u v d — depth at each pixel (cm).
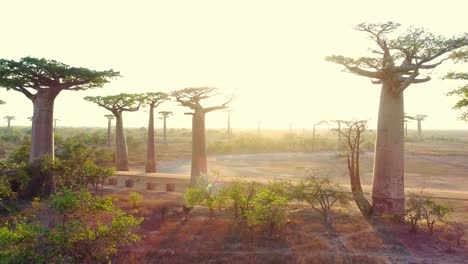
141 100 2975
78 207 917
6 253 738
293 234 1320
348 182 2700
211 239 1280
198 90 2062
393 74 1493
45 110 1920
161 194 2108
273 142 5994
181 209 1694
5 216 1496
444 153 5147
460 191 2259
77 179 2034
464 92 1311
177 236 1303
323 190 1478
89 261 848
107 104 3014
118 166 3152
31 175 1862
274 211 1340
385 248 1186
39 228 809
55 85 1908
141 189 2288
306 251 1160
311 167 3691
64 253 809
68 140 3428
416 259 1099
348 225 1412
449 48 1357
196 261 1112
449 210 1357
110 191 2183
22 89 1917
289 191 1530
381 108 1562
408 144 7188
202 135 2112
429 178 2911
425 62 1427
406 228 1385
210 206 1562
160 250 1183
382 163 1542
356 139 1662
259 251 1174
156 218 1555
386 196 1527
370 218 1516
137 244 1230
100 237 880
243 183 1770
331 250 1167
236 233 1337
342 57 1496
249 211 1405
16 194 1741
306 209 1669
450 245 1212
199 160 2097
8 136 6147
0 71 1727
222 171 3362
